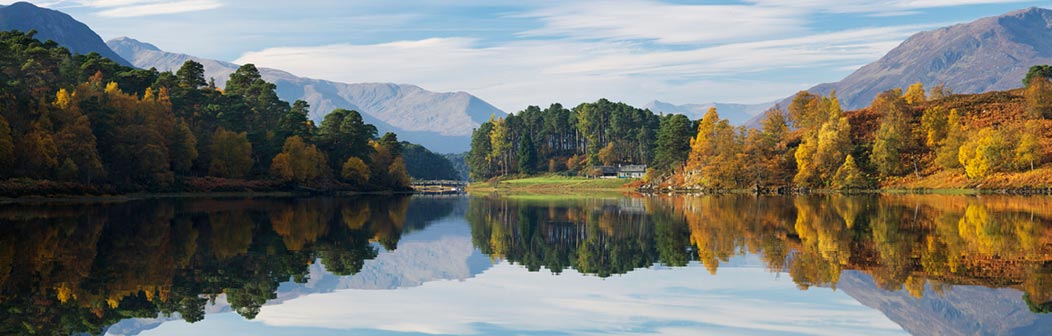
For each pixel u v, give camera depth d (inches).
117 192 4436.5
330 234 2236.7
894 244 1823.3
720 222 2640.3
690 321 1038.4
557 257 1706.4
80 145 4224.9
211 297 1197.7
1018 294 1186.6
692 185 6766.7
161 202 3973.9
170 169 5290.4
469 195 6476.4
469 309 1124.5
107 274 1386.6
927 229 2198.6
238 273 1428.4
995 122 6323.8
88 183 4296.3
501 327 1015.6
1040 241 1828.2
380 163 7618.1
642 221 2768.2
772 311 1091.3
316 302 1171.3
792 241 1939.0
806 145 6195.9
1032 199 4005.9
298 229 2374.5
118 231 2185.0
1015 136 5344.5
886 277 1349.7
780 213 3093.0
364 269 1503.4
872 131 6771.7
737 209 3474.4
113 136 4626.0
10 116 4084.6
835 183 5920.3
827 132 6141.7
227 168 5615.2
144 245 1839.3
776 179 6378.0
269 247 1850.4
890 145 6038.4
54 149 4077.3
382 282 1355.8
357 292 1257.4
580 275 1432.1
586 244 1978.3
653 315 1074.1
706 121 7372.1
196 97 6117.1
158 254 1669.5
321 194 6097.4
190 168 5467.5
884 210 3154.5
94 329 984.3
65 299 1157.1
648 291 1251.8
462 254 1771.7
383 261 1628.9
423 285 1330.0
